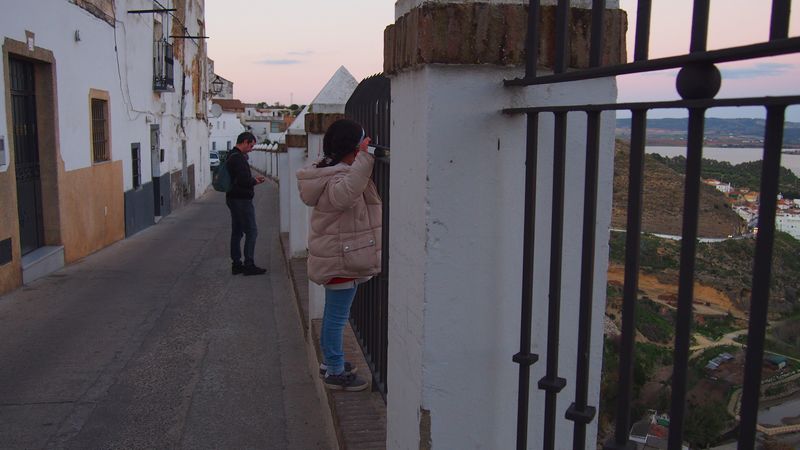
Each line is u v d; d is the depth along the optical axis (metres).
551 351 1.64
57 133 9.64
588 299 1.49
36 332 6.30
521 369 1.75
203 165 30.41
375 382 3.47
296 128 8.36
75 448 3.99
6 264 7.82
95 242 11.48
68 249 10.05
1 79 7.66
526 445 1.78
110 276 8.98
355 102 4.08
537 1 1.65
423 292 1.81
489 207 1.80
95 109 12.08
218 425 4.32
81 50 10.79
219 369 5.34
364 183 3.16
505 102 1.77
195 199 26.36
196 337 6.20
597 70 1.35
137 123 14.95
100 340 6.07
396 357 2.15
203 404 4.65
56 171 9.62
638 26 1.24
